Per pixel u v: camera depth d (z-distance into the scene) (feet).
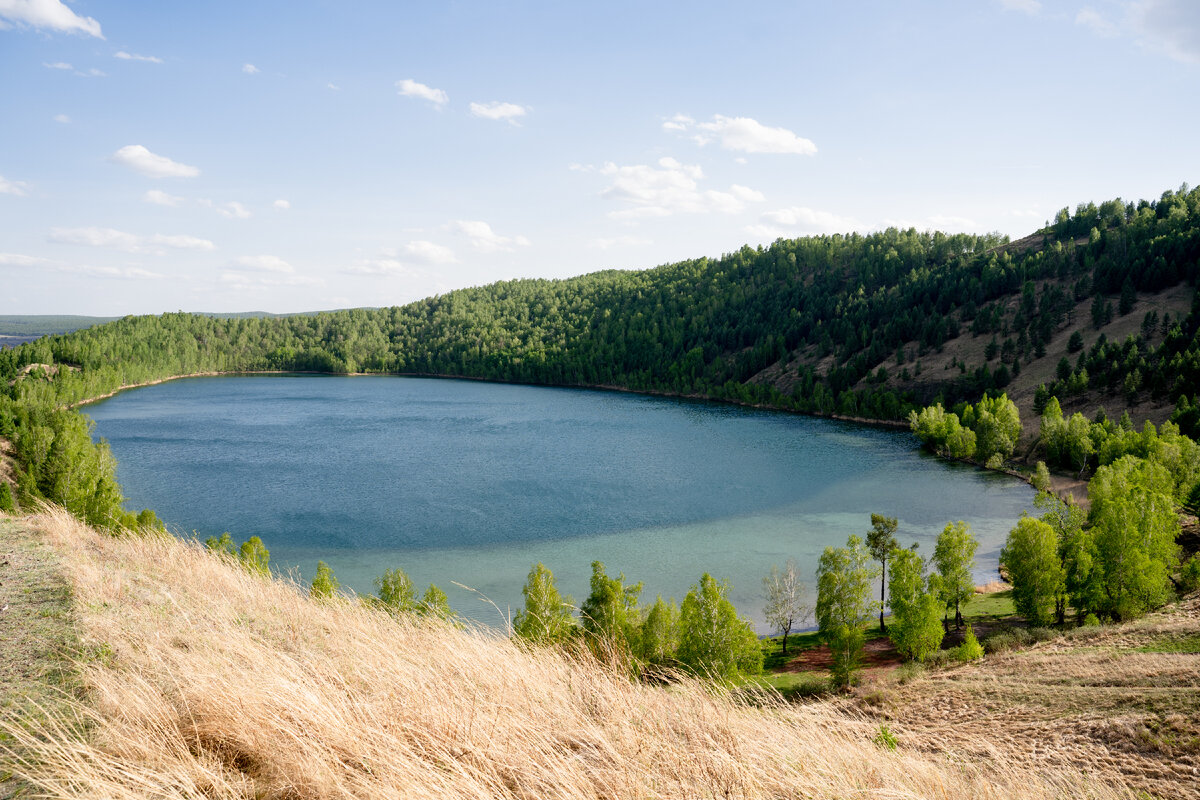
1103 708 60.29
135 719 16.14
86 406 554.87
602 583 91.04
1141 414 338.54
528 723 18.01
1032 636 114.83
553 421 481.87
